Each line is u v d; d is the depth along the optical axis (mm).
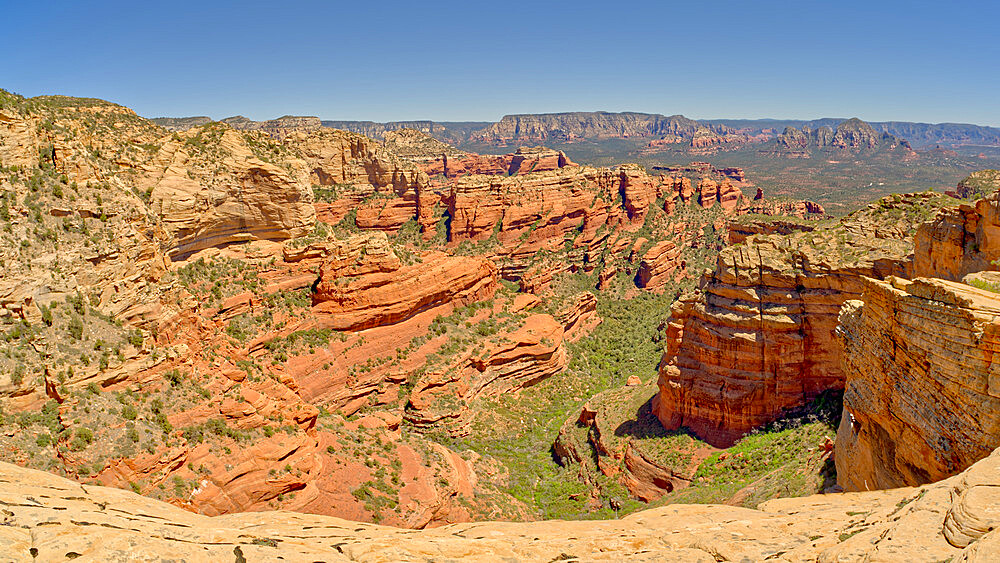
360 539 18531
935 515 15070
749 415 51750
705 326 54250
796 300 50469
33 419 33312
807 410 50062
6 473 19203
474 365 79000
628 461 55438
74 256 44031
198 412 38719
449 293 86562
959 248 37250
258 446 39000
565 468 63344
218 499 35875
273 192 79125
